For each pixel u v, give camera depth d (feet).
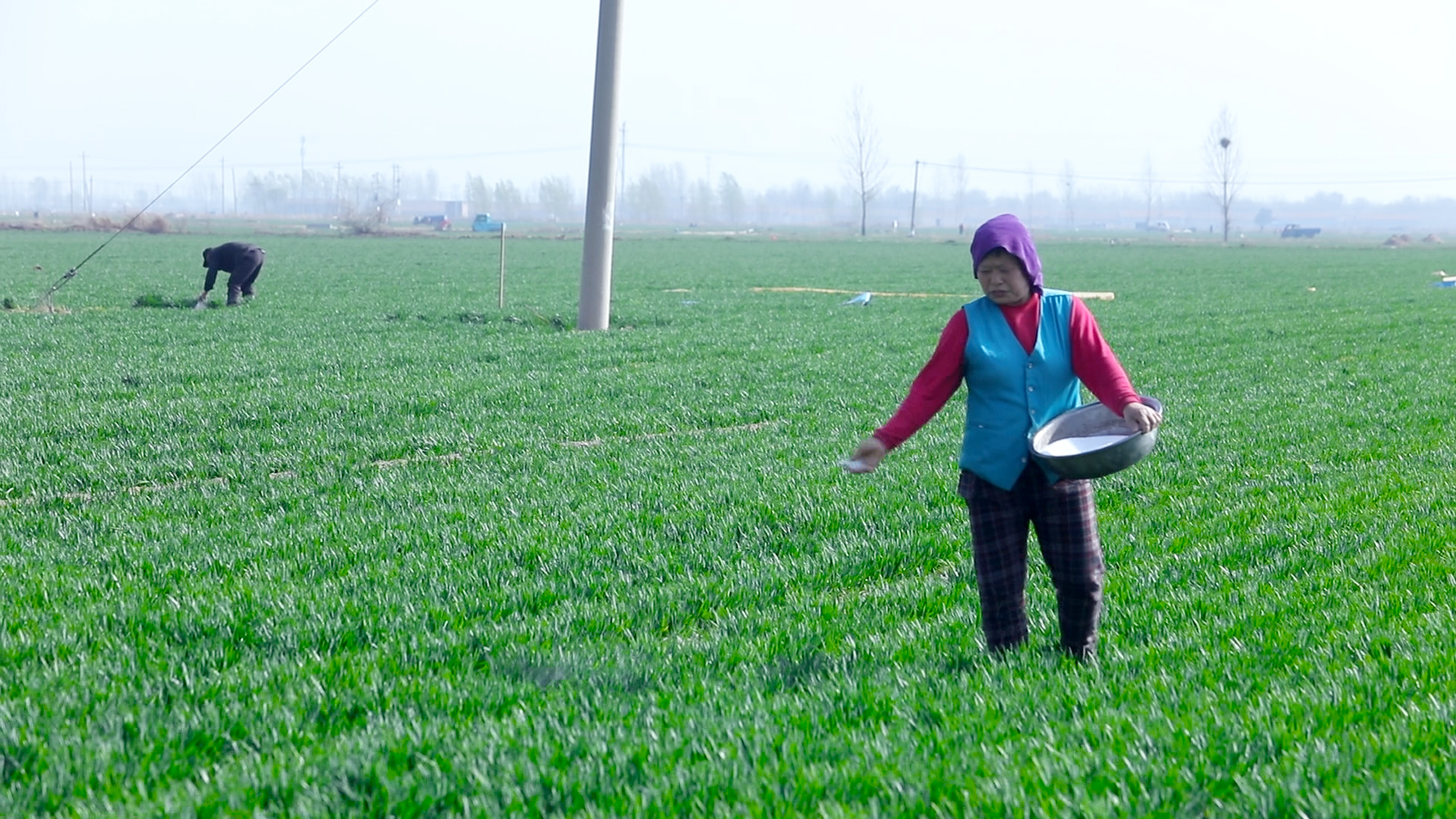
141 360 67.26
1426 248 386.52
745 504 33.27
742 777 14.26
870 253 296.10
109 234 346.54
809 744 15.48
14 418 47.62
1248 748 15.37
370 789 14.12
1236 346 81.46
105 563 26.91
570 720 16.55
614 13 86.79
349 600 23.38
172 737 15.60
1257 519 31.71
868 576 26.78
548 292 135.74
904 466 38.88
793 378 62.85
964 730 16.19
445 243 325.21
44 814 13.52
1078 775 14.28
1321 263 248.93
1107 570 26.45
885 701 17.43
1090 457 17.56
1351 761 14.80
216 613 21.95
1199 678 18.65
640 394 56.49
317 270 180.65
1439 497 33.96
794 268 212.84
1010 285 18.31
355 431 46.42
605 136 88.07
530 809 13.41
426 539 28.99
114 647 20.04
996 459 18.52
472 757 14.84
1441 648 20.11
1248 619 22.30
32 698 17.15
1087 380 18.60
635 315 104.99
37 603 23.30
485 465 40.11
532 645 20.49
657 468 39.29
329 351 72.43
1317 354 76.18
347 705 17.21
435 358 70.13
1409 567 26.25
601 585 25.16
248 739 16.01
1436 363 70.64
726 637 21.24
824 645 21.06
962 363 18.71
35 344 74.79
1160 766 14.57
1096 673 18.67
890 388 59.11
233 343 77.41
